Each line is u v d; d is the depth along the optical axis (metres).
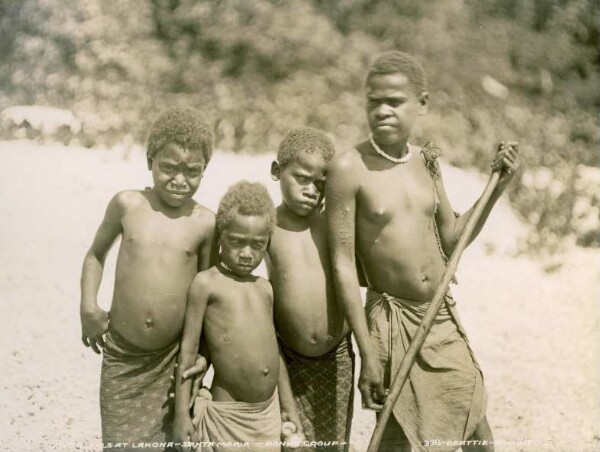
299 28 9.13
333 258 3.19
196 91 8.89
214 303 3.10
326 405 3.26
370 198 3.19
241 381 3.09
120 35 8.80
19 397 4.46
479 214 3.27
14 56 8.66
